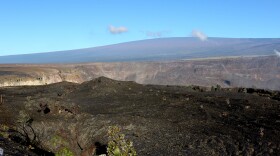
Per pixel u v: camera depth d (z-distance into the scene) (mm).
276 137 21109
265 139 20797
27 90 45500
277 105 31219
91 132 24938
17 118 28312
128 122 25953
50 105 31281
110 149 15391
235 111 28859
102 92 39719
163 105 32156
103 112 30250
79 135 25266
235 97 36156
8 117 28547
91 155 22172
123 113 29344
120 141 15656
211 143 20859
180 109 30234
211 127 24234
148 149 20453
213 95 37625
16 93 42844
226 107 30594
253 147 19656
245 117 26625
